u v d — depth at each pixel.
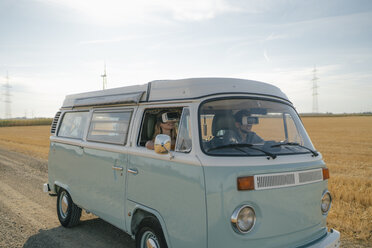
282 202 3.25
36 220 6.34
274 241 3.20
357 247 4.76
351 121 73.88
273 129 3.92
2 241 5.20
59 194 6.23
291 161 3.45
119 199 4.36
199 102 3.48
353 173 11.69
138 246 4.00
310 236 3.54
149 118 4.29
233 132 3.58
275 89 4.26
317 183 3.63
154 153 3.75
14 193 8.51
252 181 3.07
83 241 5.25
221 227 2.98
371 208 6.54
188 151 3.36
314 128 50.69
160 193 3.62
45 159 15.54
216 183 3.03
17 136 36.31
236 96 3.73
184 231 3.28
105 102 4.96
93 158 5.02
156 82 4.15
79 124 5.81
